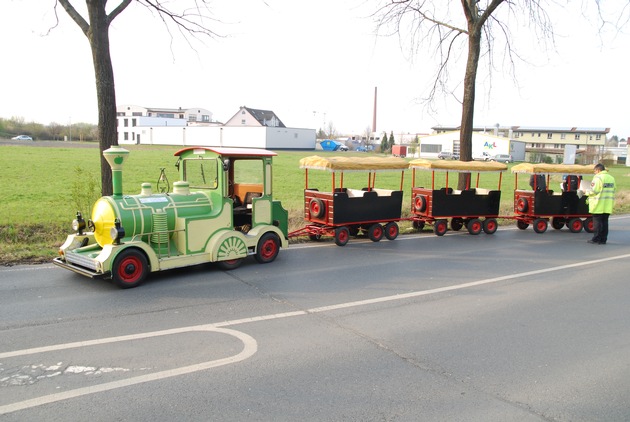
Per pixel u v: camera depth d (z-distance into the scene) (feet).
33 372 13.91
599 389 13.96
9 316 18.38
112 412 11.89
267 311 19.98
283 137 222.69
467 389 13.73
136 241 22.88
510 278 27.02
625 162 267.18
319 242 36.86
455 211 41.86
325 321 19.04
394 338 17.49
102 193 33.35
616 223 53.72
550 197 44.83
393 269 28.32
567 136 288.71
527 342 17.52
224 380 13.76
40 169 86.12
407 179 105.19
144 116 289.74
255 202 28.12
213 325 18.11
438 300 22.41
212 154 26.43
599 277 27.78
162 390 13.08
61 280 23.59
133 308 19.77
